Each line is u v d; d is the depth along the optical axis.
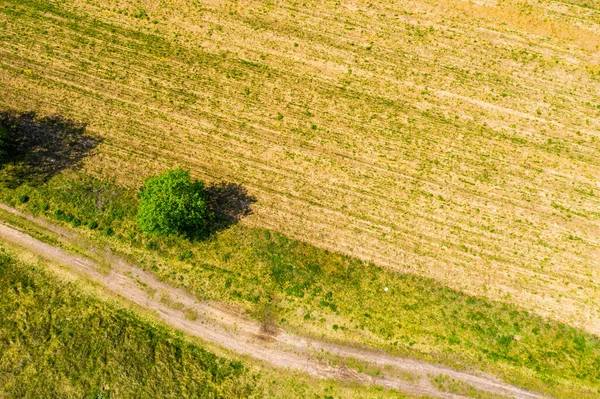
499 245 25.14
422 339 23.27
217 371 22.89
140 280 24.27
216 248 24.94
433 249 25.09
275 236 25.25
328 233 25.39
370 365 22.94
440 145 27.06
